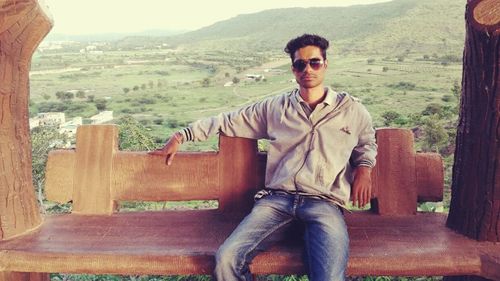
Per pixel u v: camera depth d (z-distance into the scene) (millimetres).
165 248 2250
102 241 2346
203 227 2531
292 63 2357
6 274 2389
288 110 2404
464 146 2371
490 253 2180
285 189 2328
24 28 2355
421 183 2703
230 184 2736
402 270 2131
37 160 9188
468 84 2318
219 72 100250
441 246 2258
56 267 2197
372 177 2691
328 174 2305
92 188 2744
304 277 3648
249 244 2152
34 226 2525
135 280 3752
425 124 12070
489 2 2125
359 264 2125
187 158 2750
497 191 2258
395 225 2527
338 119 2340
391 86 47125
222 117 2592
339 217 2205
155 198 2752
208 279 3736
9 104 2406
